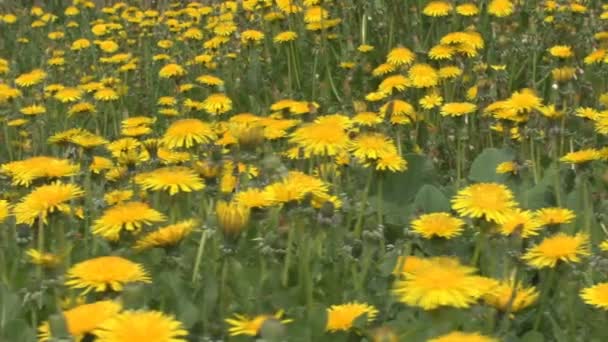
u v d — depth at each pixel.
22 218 3.69
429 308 2.62
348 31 8.92
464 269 2.69
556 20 7.98
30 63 11.49
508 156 5.59
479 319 3.22
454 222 3.73
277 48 9.23
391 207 5.16
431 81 6.18
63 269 3.36
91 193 5.00
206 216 4.28
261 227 4.15
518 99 5.30
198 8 11.62
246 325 3.07
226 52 9.23
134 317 2.55
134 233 3.66
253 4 9.31
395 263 3.83
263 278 3.73
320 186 3.84
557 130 5.14
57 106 8.34
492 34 7.90
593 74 6.94
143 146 5.23
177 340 2.48
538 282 4.02
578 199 4.73
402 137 6.38
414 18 8.80
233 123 5.24
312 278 3.77
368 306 3.50
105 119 7.72
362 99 7.63
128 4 13.29
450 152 6.31
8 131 7.72
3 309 3.51
